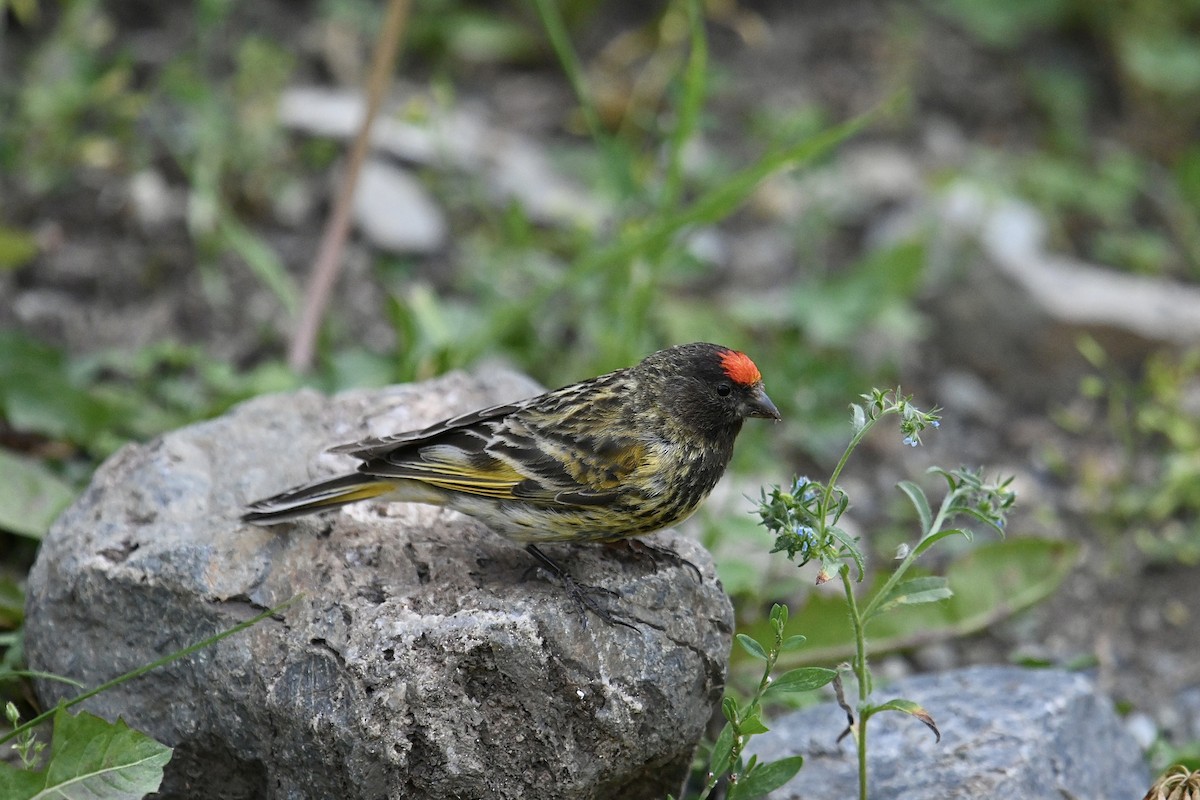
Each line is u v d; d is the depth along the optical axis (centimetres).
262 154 1540
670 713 786
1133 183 1791
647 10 1956
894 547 1255
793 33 1973
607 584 796
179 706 784
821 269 1622
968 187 1688
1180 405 1422
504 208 1590
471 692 751
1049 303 1504
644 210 1484
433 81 1772
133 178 1491
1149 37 1945
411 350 1184
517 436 823
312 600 775
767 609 1106
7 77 1596
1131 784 938
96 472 884
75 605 811
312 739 740
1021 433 1471
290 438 931
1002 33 2003
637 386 849
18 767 818
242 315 1394
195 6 1781
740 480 1245
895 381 1502
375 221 1527
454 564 816
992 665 1137
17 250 1302
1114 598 1259
